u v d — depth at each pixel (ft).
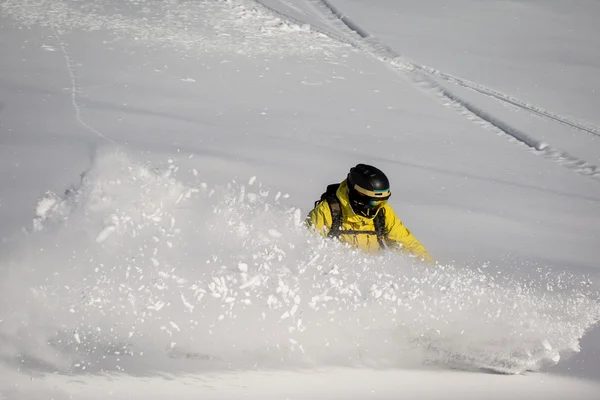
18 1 216.74
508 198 109.29
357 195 57.11
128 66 165.89
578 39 250.16
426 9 265.13
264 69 177.88
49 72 152.87
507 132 154.10
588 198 117.19
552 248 85.30
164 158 102.32
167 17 218.59
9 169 88.22
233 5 240.12
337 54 201.98
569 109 176.86
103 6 223.10
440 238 83.51
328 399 37.52
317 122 140.97
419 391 40.22
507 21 262.88
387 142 134.10
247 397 36.45
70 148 101.35
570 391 42.78
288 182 100.01
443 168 122.31
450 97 175.42
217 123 131.03
